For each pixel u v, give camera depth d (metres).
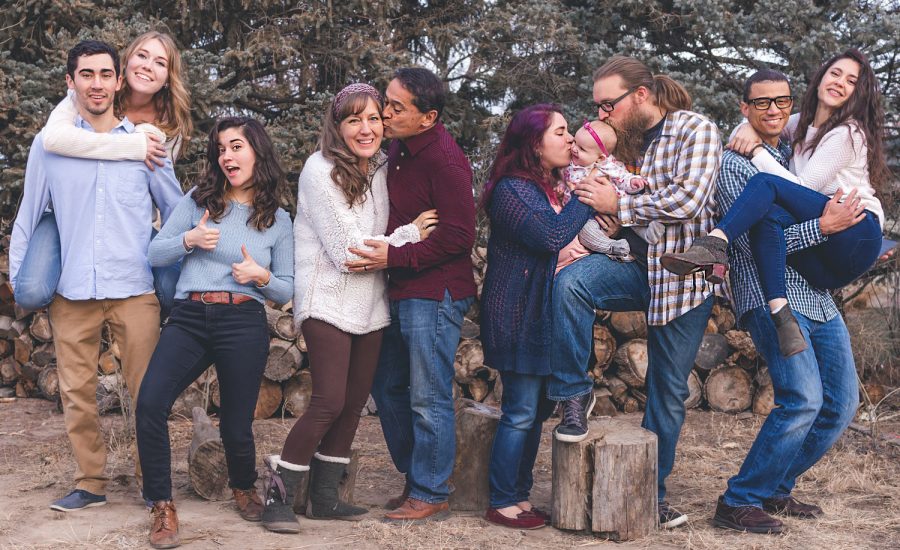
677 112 3.69
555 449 3.80
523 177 3.69
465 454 4.05
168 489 3.58
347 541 3.60
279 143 7.62
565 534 3.78
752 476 3.83
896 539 3.78
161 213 4.09
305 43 8.67
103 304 3.89
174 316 3.69
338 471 3.83
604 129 3.68
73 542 3.52
